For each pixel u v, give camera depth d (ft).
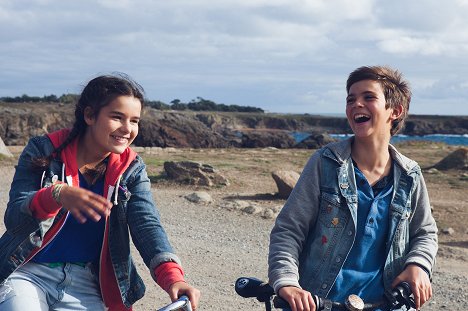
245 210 49.96
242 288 10.31
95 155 10.77
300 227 10.87
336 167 10.93
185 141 151.23
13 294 10.07
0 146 87.25
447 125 412.98
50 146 10.71
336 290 10.67
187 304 9.39
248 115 425.28
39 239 10.10
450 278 31.09
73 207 9.20
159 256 10.44
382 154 11.13
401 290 10.21
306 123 427.33
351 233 10.72
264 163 86.69
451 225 46.62
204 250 35.04
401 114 11.34
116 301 11.00
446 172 76.38
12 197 10.25
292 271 10.32
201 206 51.75
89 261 10.77
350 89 11.21
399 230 10.87
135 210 10.85
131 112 10.56
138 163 10.98
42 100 282.77
